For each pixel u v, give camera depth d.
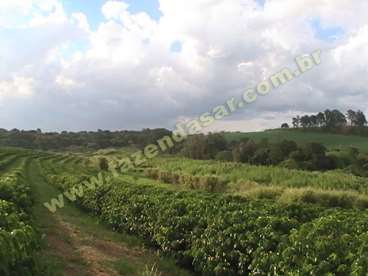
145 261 14.19
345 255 8.53
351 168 53.56
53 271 10.90
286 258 9.41
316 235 9.28
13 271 7.96
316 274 8.46
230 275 11.59
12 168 56.78
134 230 18.19
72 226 19.83
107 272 12.15
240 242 11.51
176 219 14.84
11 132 136.88
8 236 8.09
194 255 13.04
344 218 11.97
